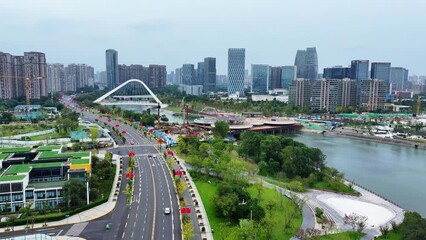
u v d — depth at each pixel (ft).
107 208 488.02
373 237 427.33
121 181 604.08
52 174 521.65
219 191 491.31
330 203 548.31
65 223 437.99
